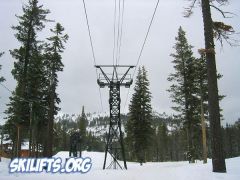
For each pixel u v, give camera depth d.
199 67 35.84
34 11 34.38
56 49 38.91
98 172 19.39
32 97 40.12
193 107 38.06
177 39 39.72
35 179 15.34
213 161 15.02
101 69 29.42
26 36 34.53
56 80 39.50
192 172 15.38
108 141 30.56
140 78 52.03
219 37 16.42
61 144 90.00
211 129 15.32
